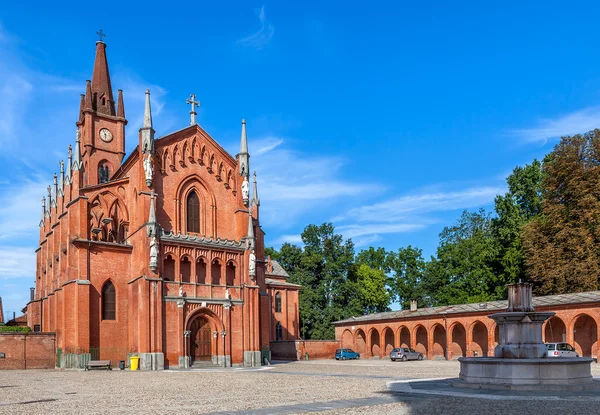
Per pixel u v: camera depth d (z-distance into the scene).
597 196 74.88
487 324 71.19
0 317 118.06
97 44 85.25
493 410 21.20
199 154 66.75
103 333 58.47
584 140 78.81
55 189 82.25
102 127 82.25
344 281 120.75
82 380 41.91
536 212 89.94
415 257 124.88
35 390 33.44
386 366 59.34
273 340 92.88
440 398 25.50
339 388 32.00
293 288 104.56
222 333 62.06
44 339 60.53
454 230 128.38
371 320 89.62
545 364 28.02
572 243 73.88
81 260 57.88
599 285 73.88
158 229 59.41
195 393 30.38
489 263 97.25
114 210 63.62
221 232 67.00
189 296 60.41
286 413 21.78
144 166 60.31
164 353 57.66
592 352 63.41
